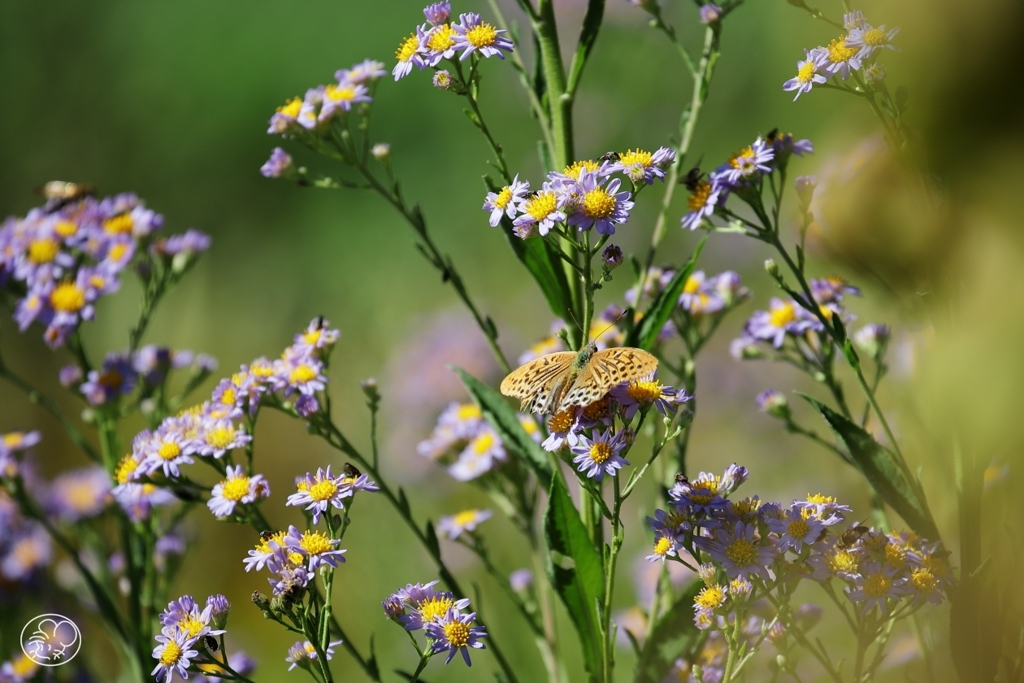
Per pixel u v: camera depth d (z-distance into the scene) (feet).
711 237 8.68
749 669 4.91
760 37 8.89
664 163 4.59
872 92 4.44
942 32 4.26
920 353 4.75
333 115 4.93
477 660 5.80
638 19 9.24
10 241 5.32
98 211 5.37
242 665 5.00
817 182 4.56
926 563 4.51
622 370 4.57
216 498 4.71
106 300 9.62
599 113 9.73
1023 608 4.50
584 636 4.66
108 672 5.68
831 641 5.16
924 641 4.85
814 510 4.55
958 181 4.31
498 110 10.59
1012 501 4.56
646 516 4.62
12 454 5.18
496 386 8.11
